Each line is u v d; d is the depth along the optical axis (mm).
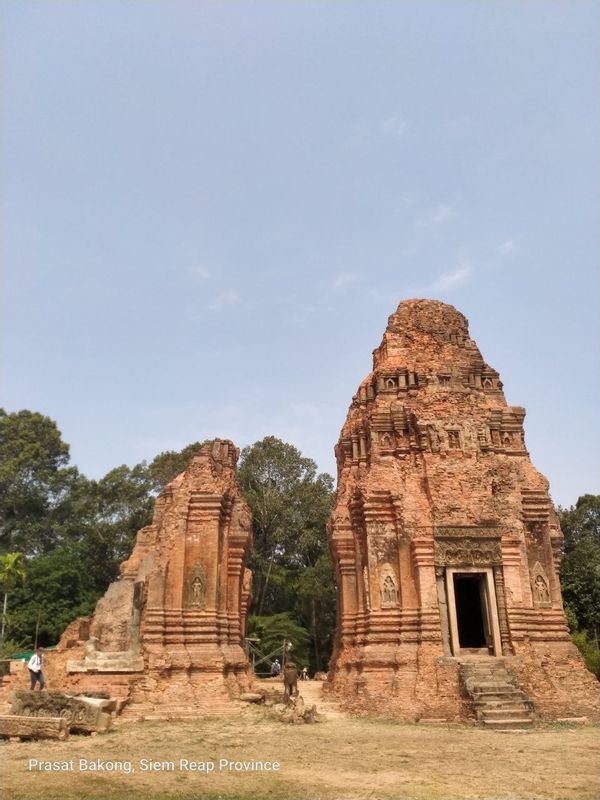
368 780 13289
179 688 24375
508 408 31312
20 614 56188
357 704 24766
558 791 12352
